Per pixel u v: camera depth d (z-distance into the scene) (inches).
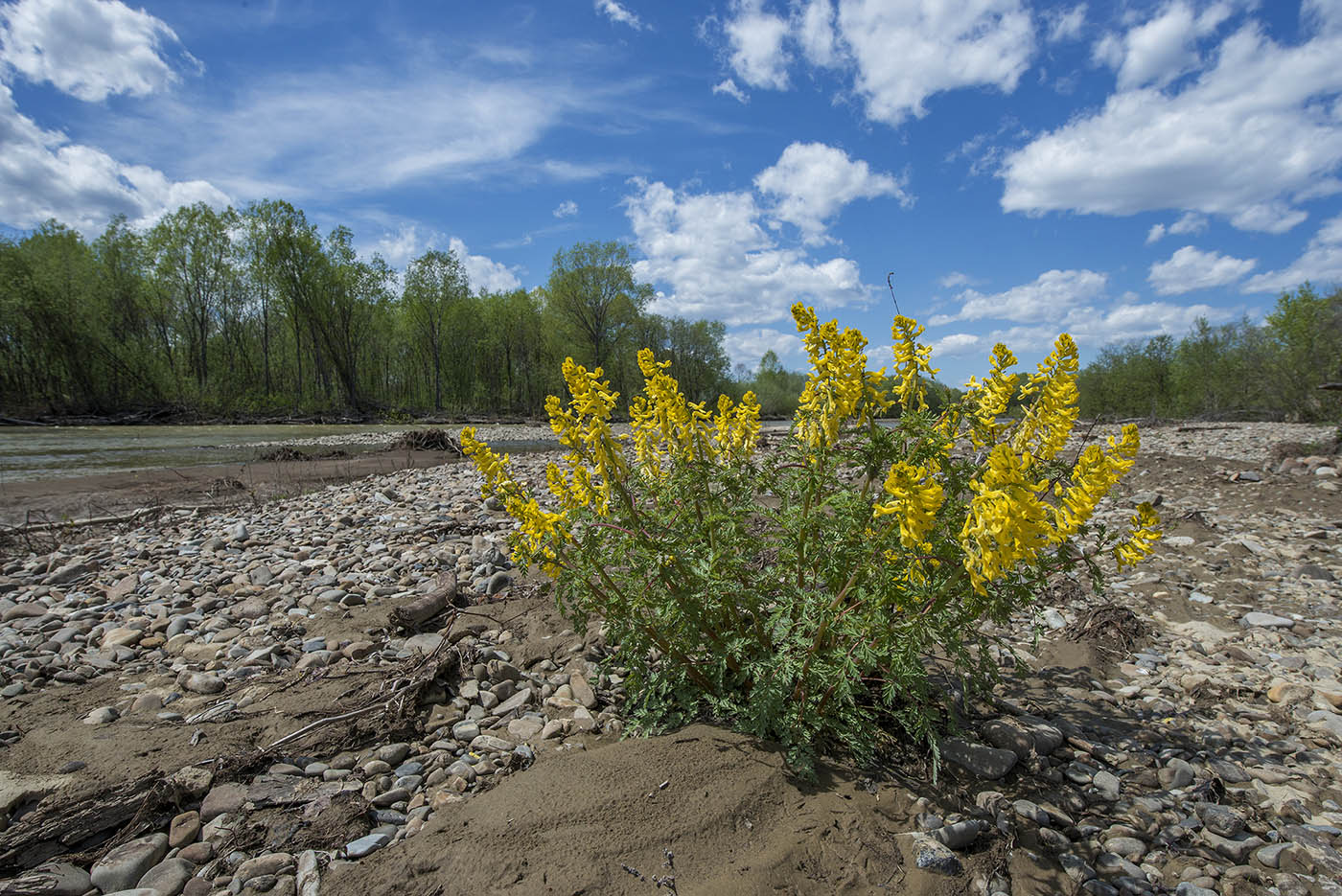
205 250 1670.8
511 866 88.4
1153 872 95.1
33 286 1342.3
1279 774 115.7
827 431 113.3
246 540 280.4
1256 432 725.9
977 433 119.3
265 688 145.6
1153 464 420.5
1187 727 132.1
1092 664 159.6
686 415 124.4
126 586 218.1
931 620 95.7
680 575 109.2
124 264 1584.6
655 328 2137.1
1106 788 112.5
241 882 91.6
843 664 100.7
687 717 122.3
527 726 129.3
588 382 110.6
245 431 1221.7
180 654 167.8
